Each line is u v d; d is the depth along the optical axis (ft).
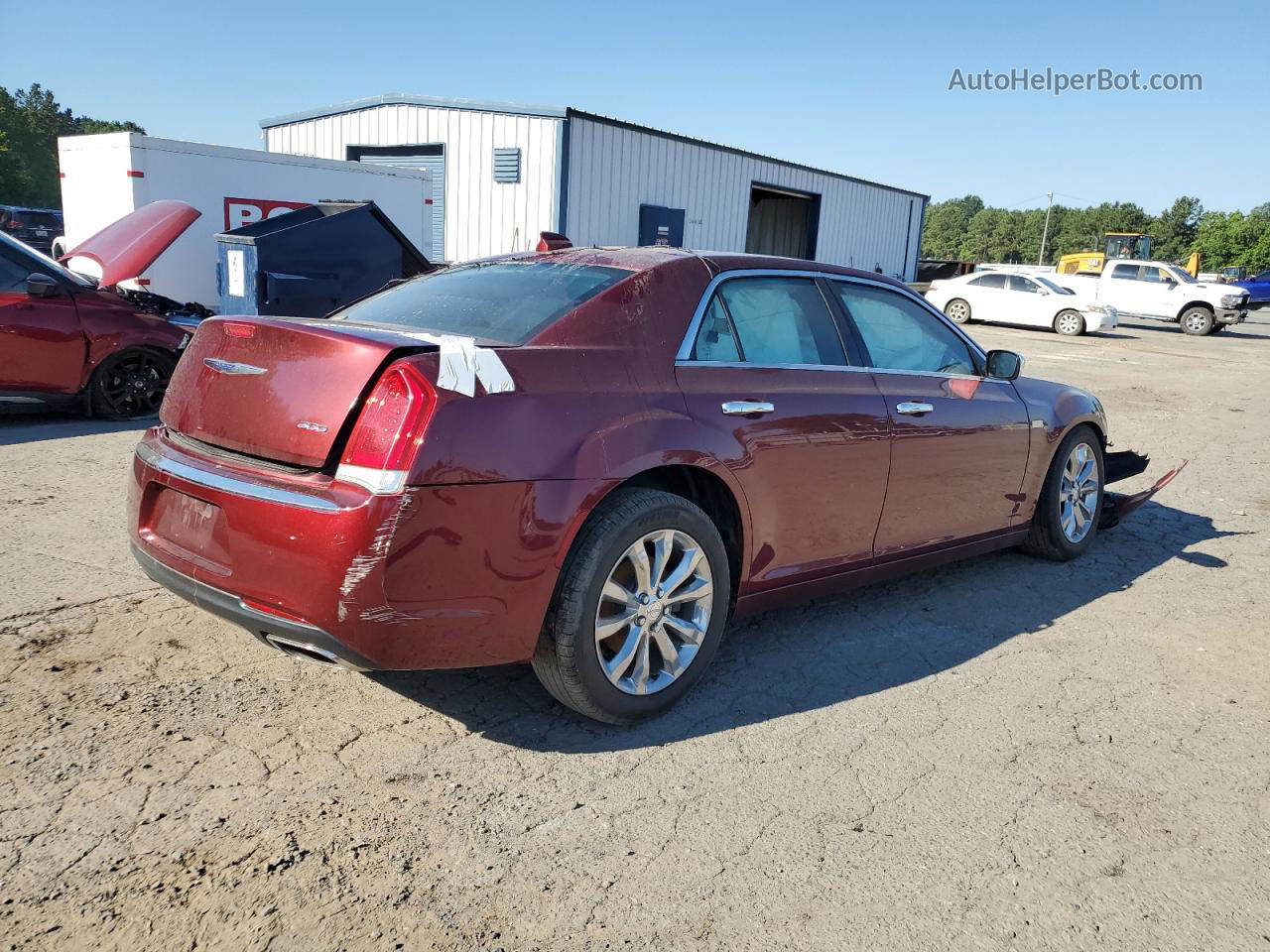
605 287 10.43
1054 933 7.24
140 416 25.77
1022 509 15.34
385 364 8.45
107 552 14.57
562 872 7.70
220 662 11.09
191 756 9.09
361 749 9.42
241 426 9.13
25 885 7.16
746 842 8.21
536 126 62.85
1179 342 75.72
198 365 9.87
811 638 12.90
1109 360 57.67
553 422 9.02
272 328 9.16
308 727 9.78
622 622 9.71
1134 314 87.10
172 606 12.60
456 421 8.43
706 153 75.00
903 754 9.86
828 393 11.81
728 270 11.47
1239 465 26.68
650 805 8.71
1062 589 15.33
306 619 8.38
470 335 9.90
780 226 97.60
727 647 12.50
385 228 31.53
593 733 10.01
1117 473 18.74
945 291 81.51
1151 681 11.87
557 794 8.81
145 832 7.88
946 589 15.08
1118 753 10.03
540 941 6.91
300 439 8.64
